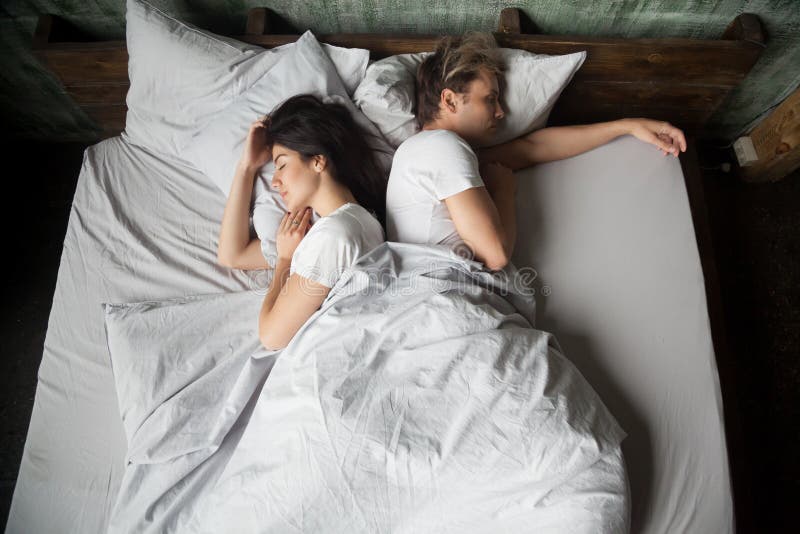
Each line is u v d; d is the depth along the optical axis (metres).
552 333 1.20
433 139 1.17
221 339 1.23
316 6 1.55
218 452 1.11
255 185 1.36
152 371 1.18
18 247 1.96
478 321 1.06
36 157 2.09
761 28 1.46
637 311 1.21
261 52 1.48
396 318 1.06
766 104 1.77
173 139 1.54
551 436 0.94
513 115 1.42
